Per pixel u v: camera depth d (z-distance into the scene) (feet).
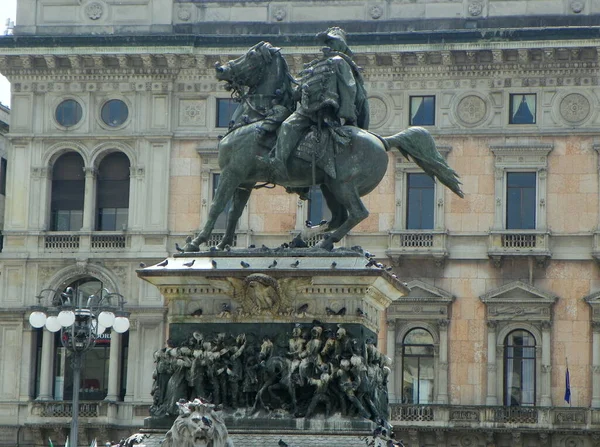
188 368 61.46
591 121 235.81
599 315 230.89
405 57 238.27
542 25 240.12
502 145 236.63
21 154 246.47
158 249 241.35
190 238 65.77
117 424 234.79
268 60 65.31
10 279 243.60
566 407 228.43
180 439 53.21
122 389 238.07
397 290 63.72
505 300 232.94
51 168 246.88
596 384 229.66
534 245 234.17
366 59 239.50
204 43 242.78
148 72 244.83
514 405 231.91
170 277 61.77
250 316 61.41
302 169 63.31
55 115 246.47
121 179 246.27
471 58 237.86
